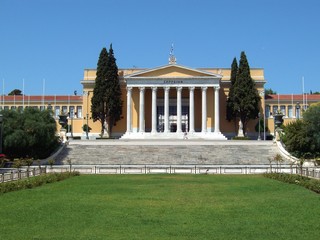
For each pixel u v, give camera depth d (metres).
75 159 69.69
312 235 18.19
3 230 18.83
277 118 77.50
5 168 56.56
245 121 95.56
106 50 93.88
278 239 17.50
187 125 100.38
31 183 36.16
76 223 20.42
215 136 93.75
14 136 66.06
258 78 102.94
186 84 95.88
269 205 25.94
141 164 67.12
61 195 30.42
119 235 18.08
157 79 96.06
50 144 70.62
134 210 24.09
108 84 93.00
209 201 27.67
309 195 30.67
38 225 19.92
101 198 28.91
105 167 57.34
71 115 111.00
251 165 65.56
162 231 18.86
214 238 17.66
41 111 72.50
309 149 70.31
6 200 27.73
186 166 61.34
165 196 30.06
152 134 94.38
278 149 73.19
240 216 22.36
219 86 96.06
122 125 100.50
